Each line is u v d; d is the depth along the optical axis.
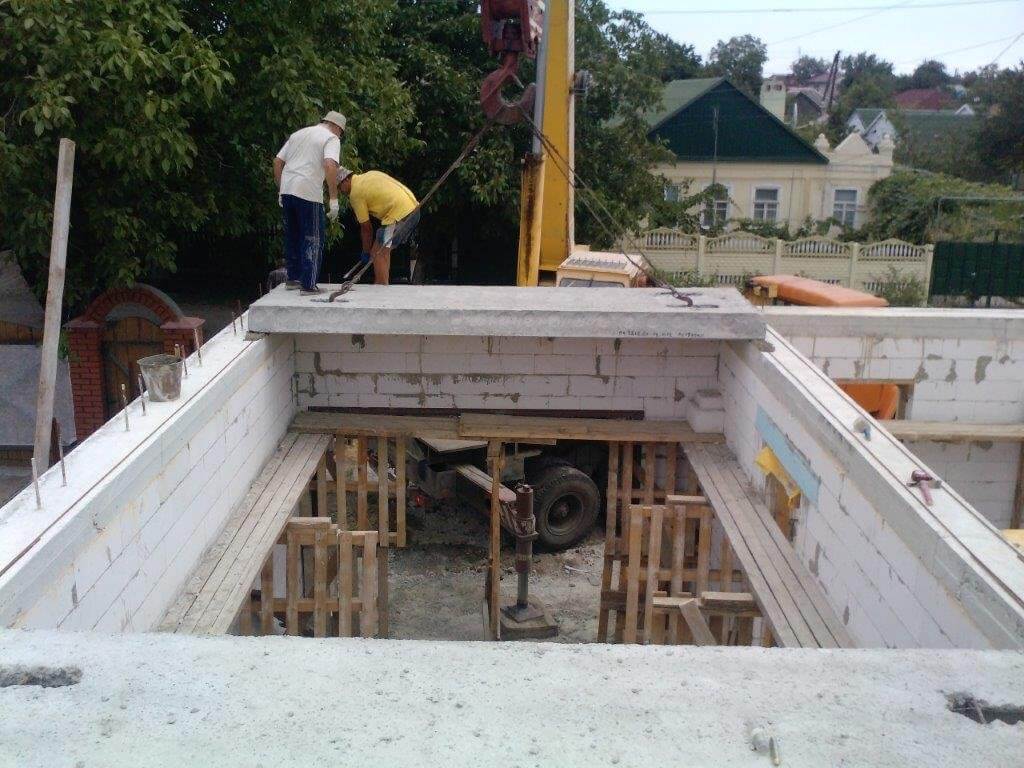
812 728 2.44
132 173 9.14
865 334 8.50
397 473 7.71
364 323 7.00
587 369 8.00
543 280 10.66
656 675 2.67
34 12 7.79
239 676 2.61
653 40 21.59
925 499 4.11
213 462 5.54
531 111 9.38
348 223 17.91
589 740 2.36
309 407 8.05
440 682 2.60
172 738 2.33
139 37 8.16
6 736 2.33
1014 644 3.14
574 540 9.77
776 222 29.70
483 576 9.23
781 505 6.10
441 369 8.01
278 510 6.02
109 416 9.71
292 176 7.32
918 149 40.34
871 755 2.34
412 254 18.80
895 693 2.61
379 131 11.70
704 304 7.39
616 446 7.85
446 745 2.33
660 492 7.93
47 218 8.74
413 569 9.32
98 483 3.94
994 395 8.63
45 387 3.95
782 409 6.02
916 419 8.72
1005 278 21.70
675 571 6.19
